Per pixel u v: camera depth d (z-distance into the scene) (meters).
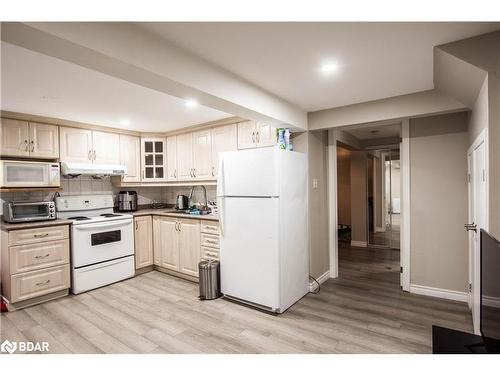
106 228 3.54
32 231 2.94
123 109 3.05
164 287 3.47
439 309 2.71
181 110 3.12
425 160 3.04
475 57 1.64
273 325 2.46
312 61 1.96
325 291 3.25
